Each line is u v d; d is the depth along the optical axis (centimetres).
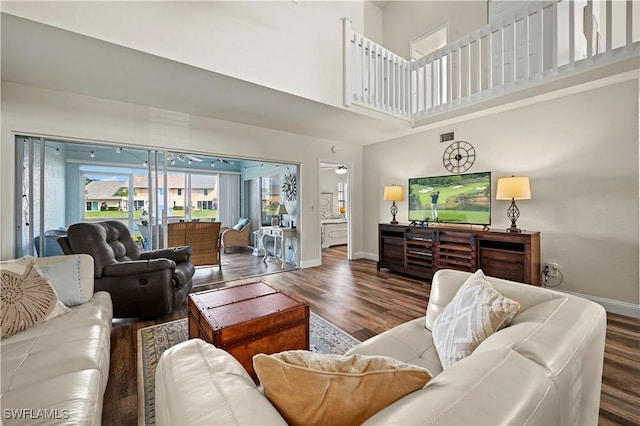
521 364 73
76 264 214
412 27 538
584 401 91
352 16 395
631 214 285
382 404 66
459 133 429
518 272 322
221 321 175
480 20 439
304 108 365
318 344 229
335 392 67
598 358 103
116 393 171
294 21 321
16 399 103
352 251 586
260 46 296
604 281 302
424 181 471
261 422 58
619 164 291
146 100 340
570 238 324
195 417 59
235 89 307
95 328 168
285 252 569
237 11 281
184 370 78
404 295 354
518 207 365
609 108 296
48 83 292
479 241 356
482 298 125
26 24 196
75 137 319
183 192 698
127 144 350
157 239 381
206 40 263
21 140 299
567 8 377
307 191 518
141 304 272
